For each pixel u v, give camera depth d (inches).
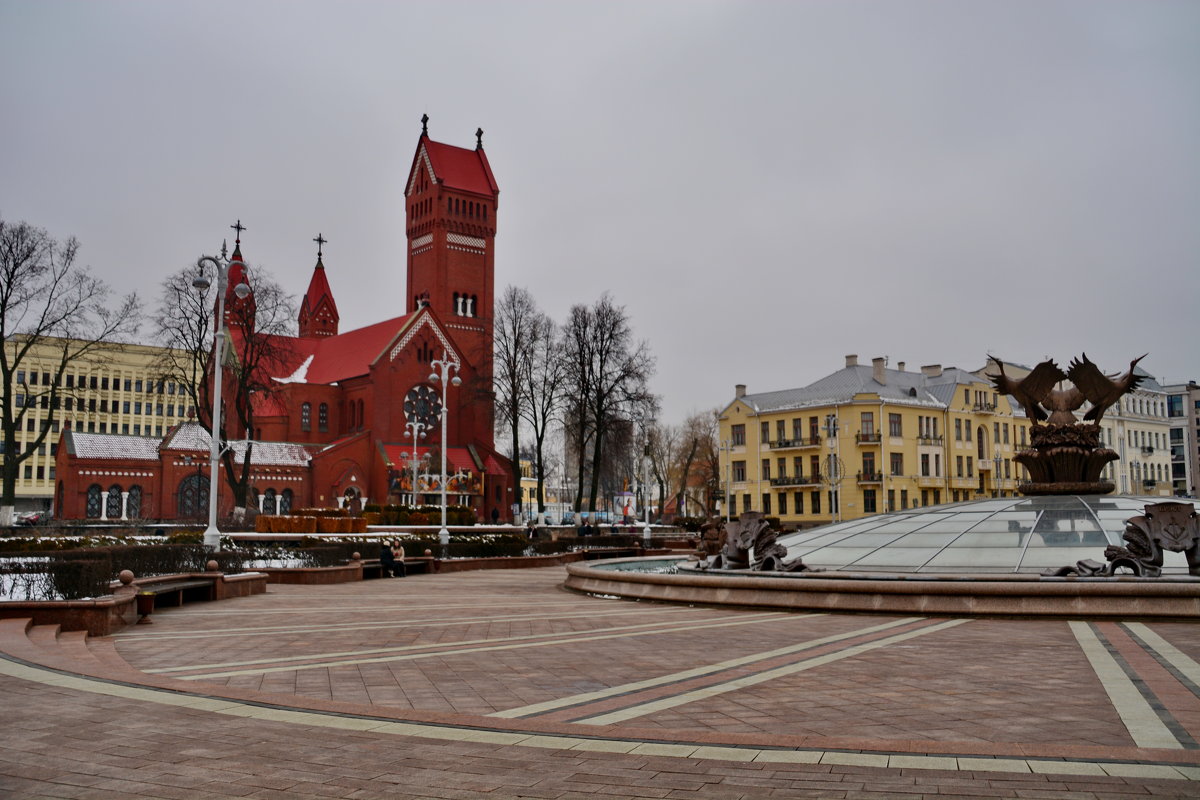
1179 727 347.9
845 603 781.3
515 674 483.2
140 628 721.6
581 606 908.0
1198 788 267.6
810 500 3479.3
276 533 2058.3
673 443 5265.8
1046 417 1161.4
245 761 306.5
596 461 3053.6
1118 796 261.1
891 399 3358.8
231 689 425.4
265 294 2842.0
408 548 1748.3
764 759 304.8
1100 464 1117.7
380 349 3880.4
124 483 3287.4
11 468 2448.3
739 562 975.0
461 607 908.6
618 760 305.7
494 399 3316.9
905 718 372.2
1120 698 403.5
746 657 538.6
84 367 5457.7
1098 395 1118.4
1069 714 374.0
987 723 361.4
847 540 1082.7
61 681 444.1
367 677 475.8
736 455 3759.8
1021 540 960.3
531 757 310.0
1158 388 4753.9
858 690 431.8
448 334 3983.8
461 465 3826.3
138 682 440.5
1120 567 823.1
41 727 353.1
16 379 5187.0
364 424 3836.1
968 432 3634.4
